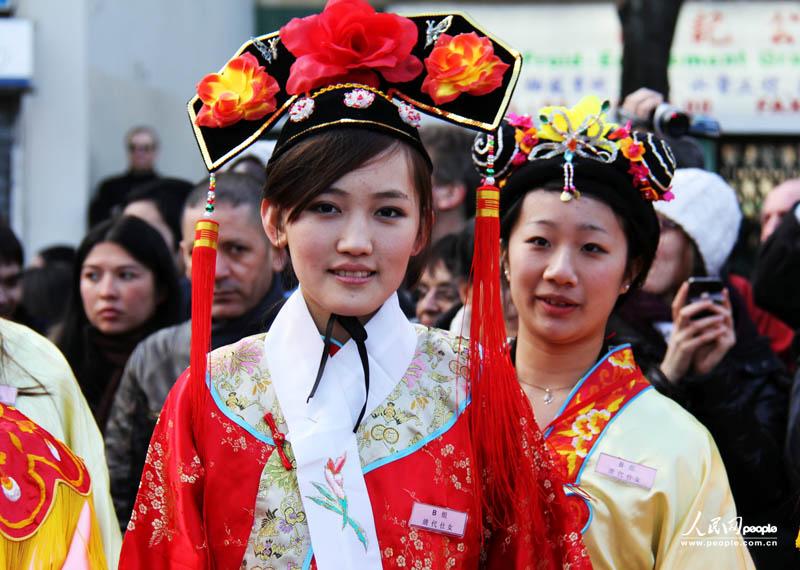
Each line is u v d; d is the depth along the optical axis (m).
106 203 7.29
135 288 3.89
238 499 2.01
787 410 3.31
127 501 3.39
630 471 2.46
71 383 2.81
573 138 2.54
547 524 2.09
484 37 2.09
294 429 2.02
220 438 2.04
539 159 2.57
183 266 4.71
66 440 2.77
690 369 3.03
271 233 2.07
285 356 2.07
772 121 8.34
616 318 3.35
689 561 2.37
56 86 7.71
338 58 1.99
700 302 3.02
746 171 8.52
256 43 2.13
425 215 2.08
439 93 2.03
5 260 4.15
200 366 2.03
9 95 7.73
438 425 2.07
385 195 1.96
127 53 8.18
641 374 2.64
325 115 1.98
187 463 2.02
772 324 4.24
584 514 2.41
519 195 2.59
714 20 8.32
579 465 2.49
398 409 2.05
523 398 2.09
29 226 7.74
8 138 7.74
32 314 4.93
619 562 2.42
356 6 2.01
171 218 4.84
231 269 3.48
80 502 2.03
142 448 3.41
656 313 3.47
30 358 2.79
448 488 2.03
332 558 1.95
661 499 2.42
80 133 7.70
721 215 3.52
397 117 2.00
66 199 7.72
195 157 9.07
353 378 2.04
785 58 8.30
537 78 8.44
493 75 2.04
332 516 1.97
